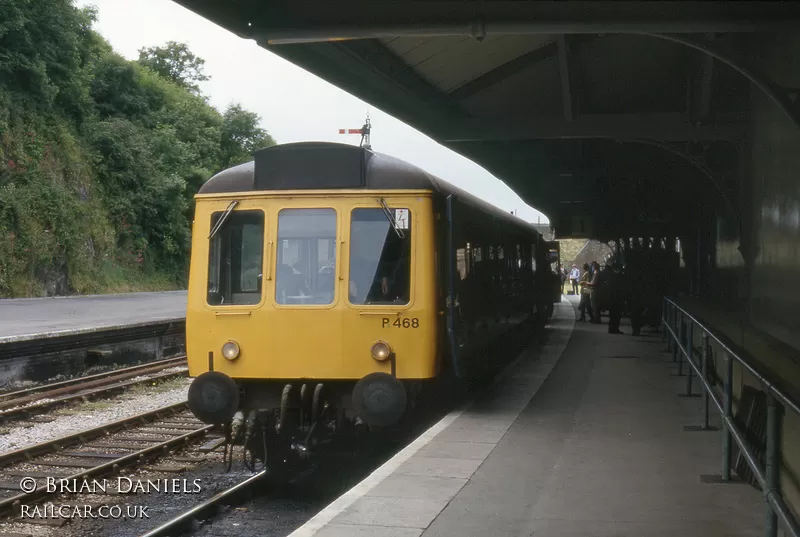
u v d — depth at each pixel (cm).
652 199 2406
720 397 988
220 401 859
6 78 4316
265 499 850
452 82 1349
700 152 1406
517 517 583
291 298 888
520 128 1429
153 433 1149
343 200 892
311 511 809
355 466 958
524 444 838
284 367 884
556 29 724
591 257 7644
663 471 725
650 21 706
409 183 895
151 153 5609
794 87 775
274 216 896
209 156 6500
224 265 902
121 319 2631
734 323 1044
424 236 892
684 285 2302
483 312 1190
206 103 7375
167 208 5547
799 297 741
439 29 742
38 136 4419
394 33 763
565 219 3142
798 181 753
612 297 2270
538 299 2170
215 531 739
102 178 5084
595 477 703
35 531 727
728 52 715
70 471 924
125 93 5903
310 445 867
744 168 1206
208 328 895
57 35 4816
